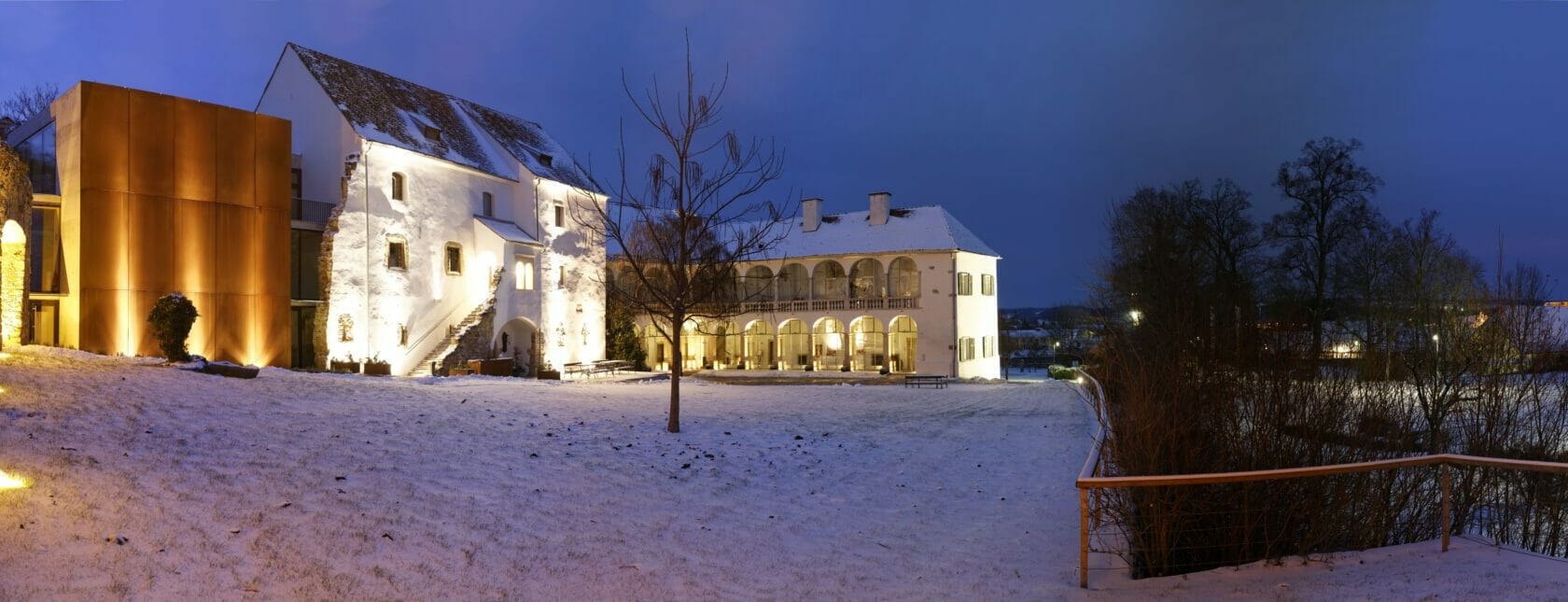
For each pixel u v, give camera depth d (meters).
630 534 9.73
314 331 30.05
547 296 39.16
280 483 9.95
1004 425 20.09
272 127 27.02
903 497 12.59
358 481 10.48
